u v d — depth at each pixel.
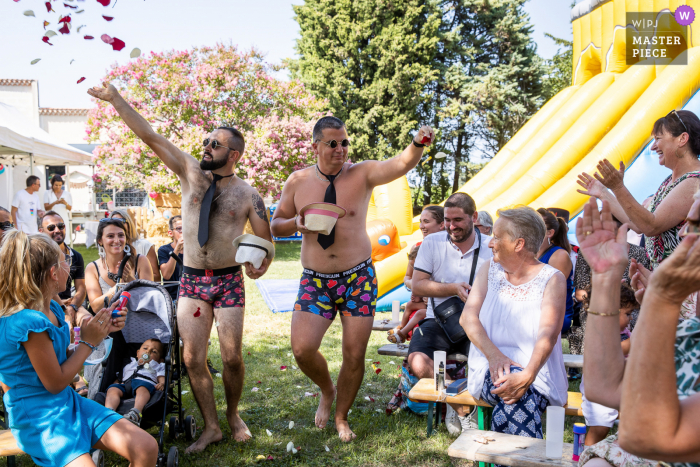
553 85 30.14
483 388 3.13
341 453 3.68
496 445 2.78
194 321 3.73
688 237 1.15
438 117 28.69
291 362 5.78
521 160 9.41
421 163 28.30
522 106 27.59
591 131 8.66
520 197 8.55
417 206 30.11
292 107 20.03
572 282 4.93
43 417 2.59
